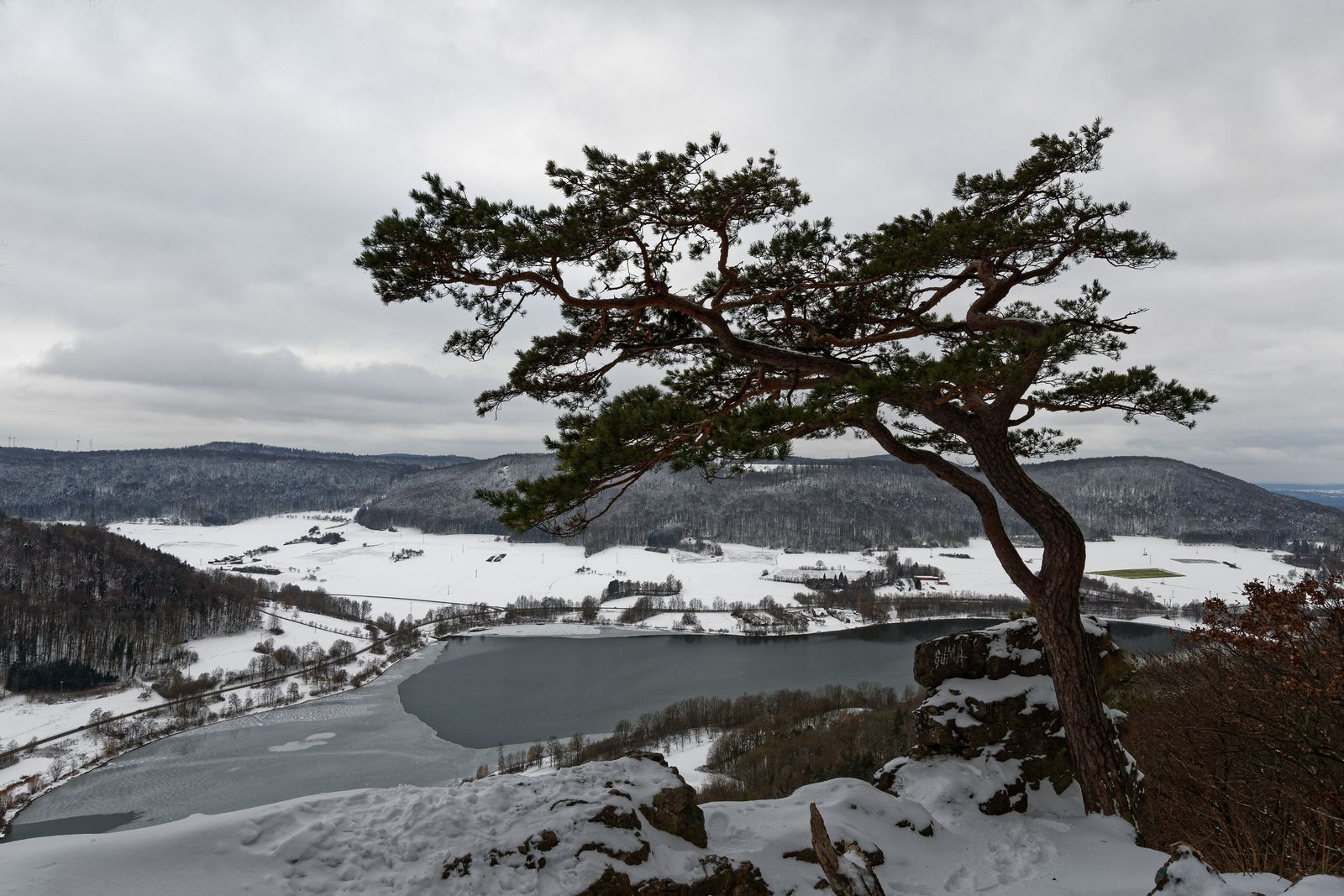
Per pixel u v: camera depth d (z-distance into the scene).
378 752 63.84
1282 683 7.89
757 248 10.03
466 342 8.96
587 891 5.18
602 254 9.17
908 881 6.63
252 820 5.31
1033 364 8.27
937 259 9.78
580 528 8.05
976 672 9.64
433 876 5.13
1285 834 8.08
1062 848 7.57
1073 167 10.16
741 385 10.33
